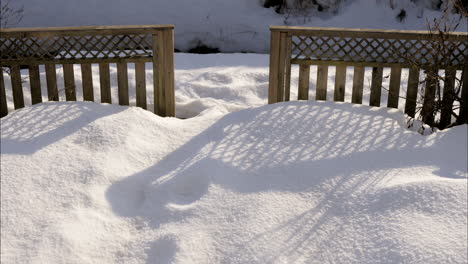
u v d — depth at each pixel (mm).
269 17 9219
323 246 3633
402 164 4523
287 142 4840
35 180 4281
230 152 4707
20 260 3553
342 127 5055
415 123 5477
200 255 3613
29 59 5430
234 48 9133
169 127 5285
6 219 3877
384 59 5500
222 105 6285
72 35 5402
